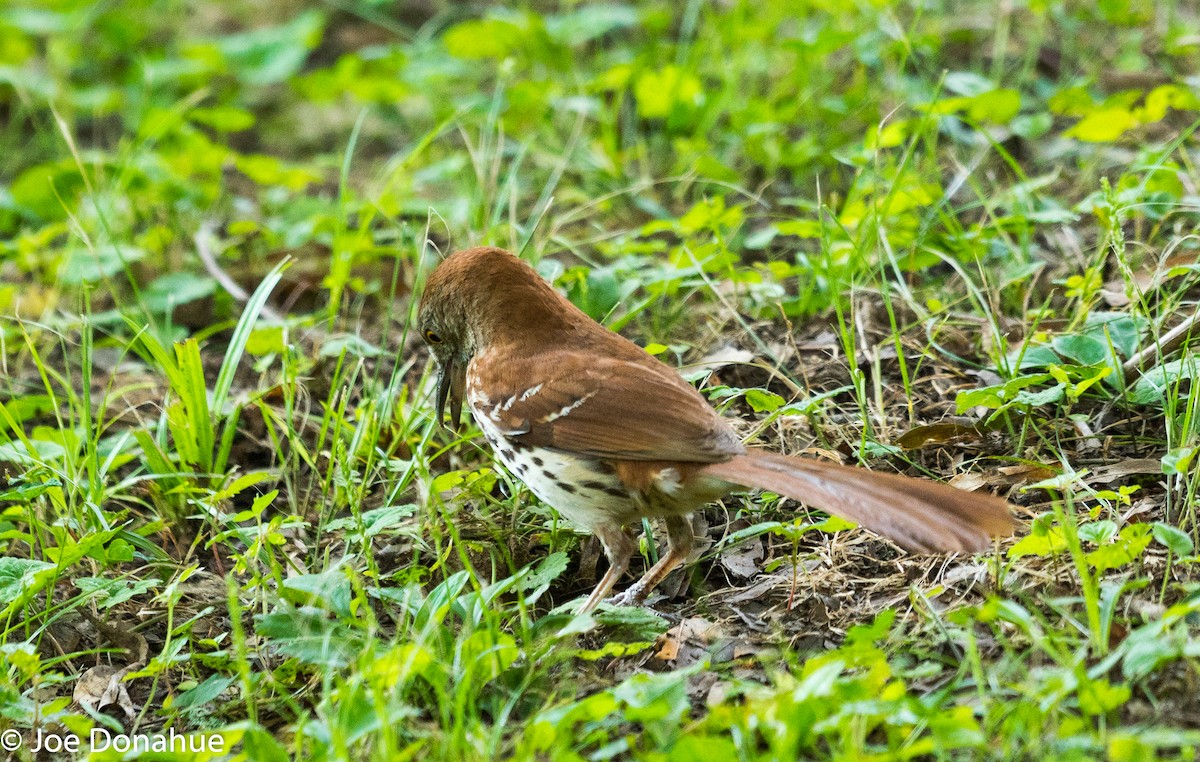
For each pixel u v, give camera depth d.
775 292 11.05
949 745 6.11
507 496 9.77
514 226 11.98
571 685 7.58
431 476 9.74
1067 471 8.62
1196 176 12.03
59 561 8.44
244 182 16.64
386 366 11.86
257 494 10.38
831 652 7.21
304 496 10.28
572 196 13.71
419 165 15.77
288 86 19.27
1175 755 6.43
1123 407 9.55
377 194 14.47
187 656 8.06
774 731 6.36
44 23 18.94
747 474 7.62
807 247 12.91
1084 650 6.80
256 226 13.31
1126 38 15.45
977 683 6.95
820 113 14.69
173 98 18.67
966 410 9.46
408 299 12.96
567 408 8.38
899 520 6.98
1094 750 6.31
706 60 16.34
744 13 15.84
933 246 11.65
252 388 11.81
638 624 8.04
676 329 11.63
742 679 7.51
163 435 10.23
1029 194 12.04
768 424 9.84
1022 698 6.66
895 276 11.73
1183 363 9.08
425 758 6.84
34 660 7.95
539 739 6.53
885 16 14.84
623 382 8.35
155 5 21.09
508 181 12.27
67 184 14.58
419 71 16.72
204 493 9.79
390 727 6.64
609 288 11.08
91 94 17.83
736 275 11.04
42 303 13.06
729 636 8.07
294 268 13.41
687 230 11.74
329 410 9.85
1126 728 6.60
